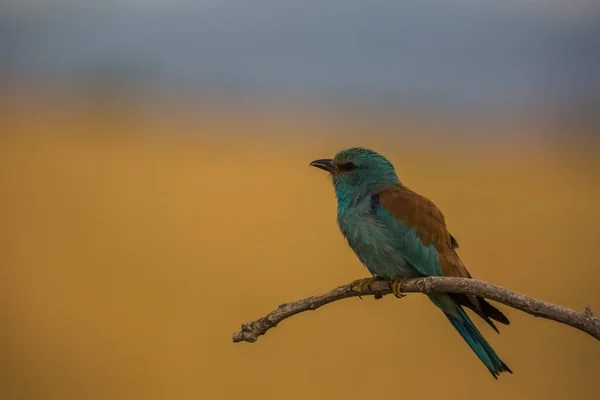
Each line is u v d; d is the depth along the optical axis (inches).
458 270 287.9
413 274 285.7
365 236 286.8
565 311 198.8
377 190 294.7
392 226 283.6
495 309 261.3
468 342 269.7
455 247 296.2
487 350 267.4
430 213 286.0
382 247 283.6
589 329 195.5
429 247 281.6
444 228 287.7
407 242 281.4
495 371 266.7
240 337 241.6
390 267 284.7
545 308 201.5
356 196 296.5
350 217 293.1
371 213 288.0
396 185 300.8
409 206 285.1
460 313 269.1
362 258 292.4
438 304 271.6
